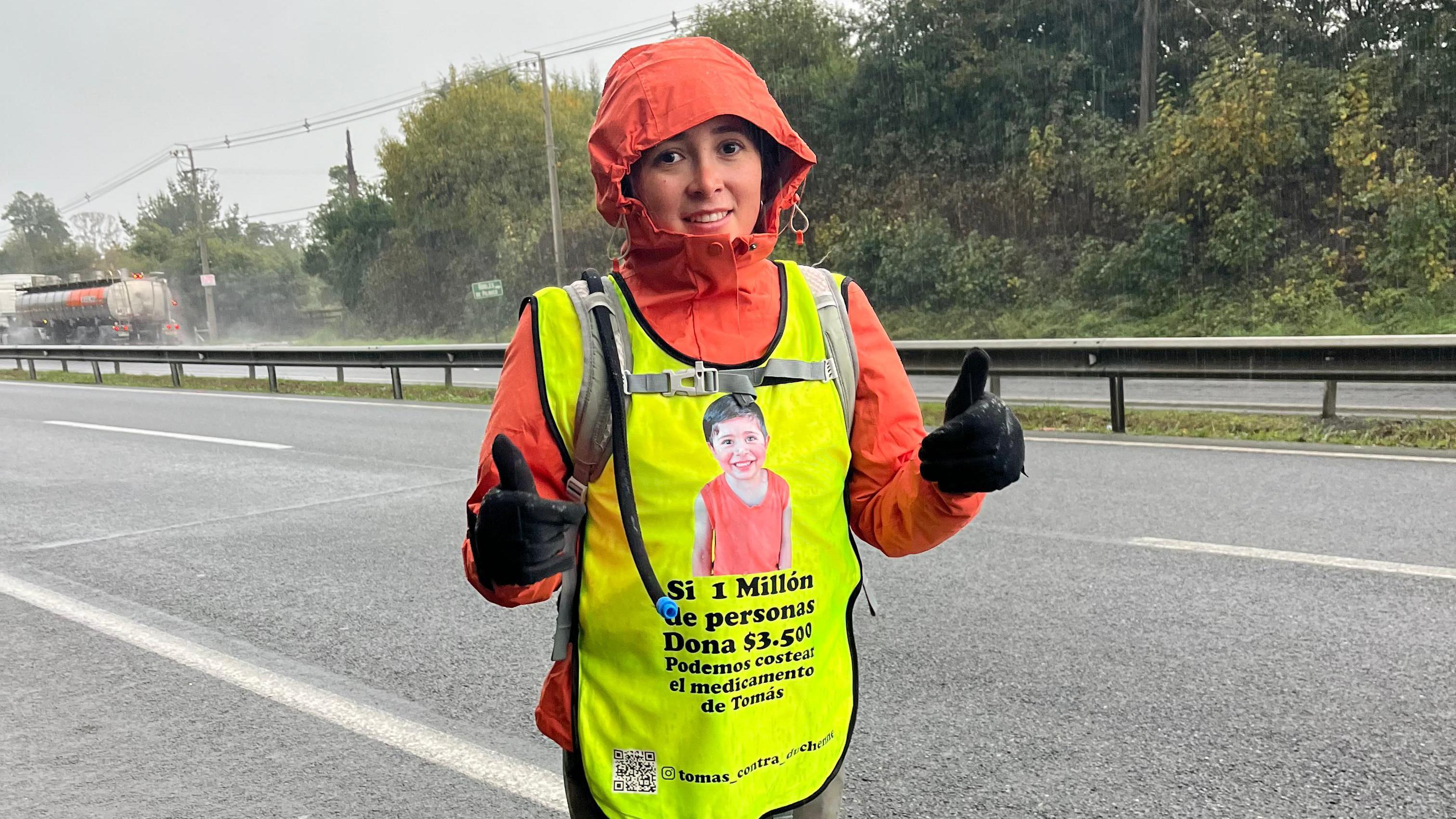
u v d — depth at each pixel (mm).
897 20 21406
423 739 2992
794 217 1468
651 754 1224
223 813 2600
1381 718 2793
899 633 3604
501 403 1261
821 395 1249
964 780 2598
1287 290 15344
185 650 3785
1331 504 5027
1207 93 16641
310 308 46438
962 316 19094
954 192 20375
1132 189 17734
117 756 2932
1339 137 15438
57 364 28938
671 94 1220
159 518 6078
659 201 1261
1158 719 2861
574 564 1244
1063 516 5082
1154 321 16672
